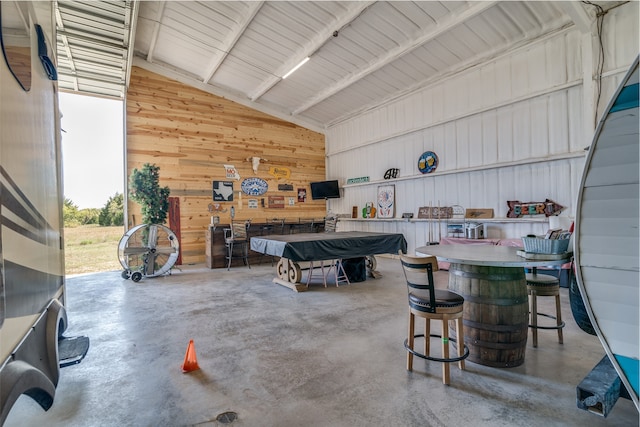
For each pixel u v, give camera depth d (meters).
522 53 5.37
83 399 2.03
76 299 4.44
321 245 4.54
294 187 9.26
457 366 2.38
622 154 1.18
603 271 1.22
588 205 1.26
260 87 7.93
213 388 2.13
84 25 4.96
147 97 7.22
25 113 1.44
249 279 5.72
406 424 1.73
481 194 6.02
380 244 5.11
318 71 7.00
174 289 4.99
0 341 1.01
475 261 2.06
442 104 6.64
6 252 1.10
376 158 8.24
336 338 2.94
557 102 5.00
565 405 1.87
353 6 4.98
